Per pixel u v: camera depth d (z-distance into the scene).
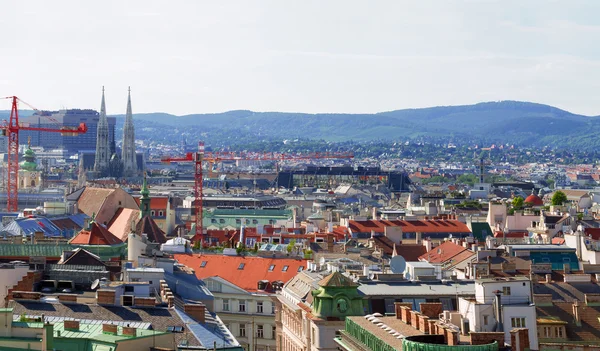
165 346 168.25
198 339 192.25
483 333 161.38
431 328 172.12
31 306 194.88
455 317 197.50
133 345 164.25
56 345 160.88
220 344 196.38
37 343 157.38
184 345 185.88
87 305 196.75
